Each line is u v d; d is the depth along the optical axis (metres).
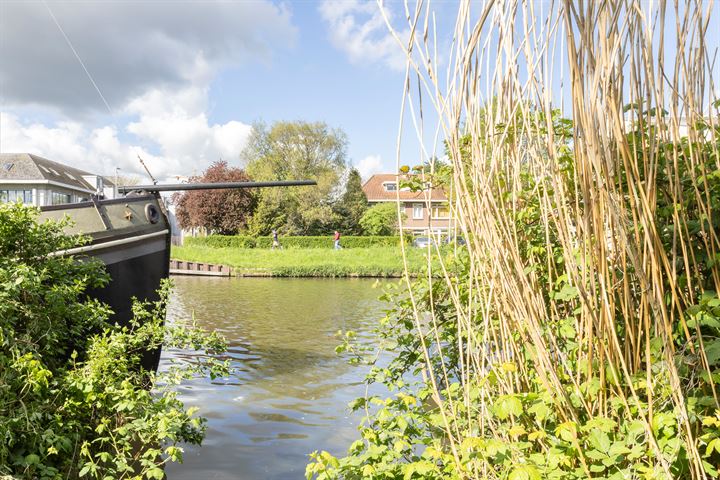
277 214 46.31
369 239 40.62
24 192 44.84
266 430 5.14
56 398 3.73
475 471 2.16
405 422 2.69
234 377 7.09
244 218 46.75
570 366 2.27
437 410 2.83
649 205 1.99
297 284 23.06
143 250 6.81
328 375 7.24
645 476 1.84
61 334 4.32
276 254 32.62
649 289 1.90
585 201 1.92
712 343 1.96
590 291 2.04
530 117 2.22
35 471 3.41
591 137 1.85
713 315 1.93
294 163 47.72
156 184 7.24
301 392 6.42
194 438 4.16
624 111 2.14
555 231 2.61
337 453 4.62
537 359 2.20
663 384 1.97
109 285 6.32
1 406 3.37
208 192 46.50
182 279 25.30
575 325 2.31
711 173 2.19
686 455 1.88
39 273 4.35
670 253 2.21
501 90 2.26
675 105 2.06
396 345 3.74
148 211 6.96
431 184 2.40
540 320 2.33
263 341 9.78
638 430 1.92
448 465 2.29
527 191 2.64
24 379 3.62
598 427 1.96
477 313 2.86
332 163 48.72
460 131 2.34
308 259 30.45
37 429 3.48
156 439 3.78
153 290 7.05
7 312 3.91
